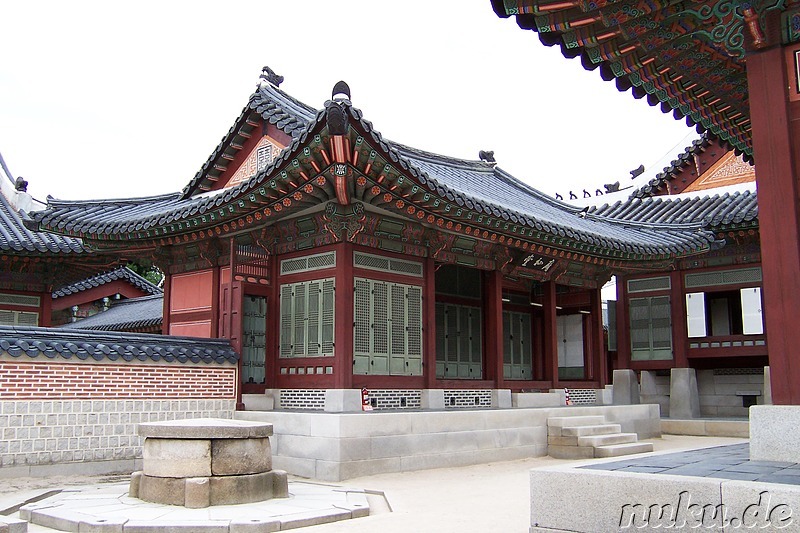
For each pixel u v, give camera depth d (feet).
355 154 44.50
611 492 21.95
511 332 74.18
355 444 45.57
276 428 49.26
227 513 31.65
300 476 46.73
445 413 51.80
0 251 70.69
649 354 86.33
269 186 48.65
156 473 34.63
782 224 24.91
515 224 55.42
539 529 23.13
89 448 47.24
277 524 29.68
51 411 45.85
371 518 31.83
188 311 62.80
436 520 31.04
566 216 77.82
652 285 86.99
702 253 79.15
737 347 80.28
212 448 34.22
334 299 52.85
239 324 55.26
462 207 50.34
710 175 90.58
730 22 26.55
